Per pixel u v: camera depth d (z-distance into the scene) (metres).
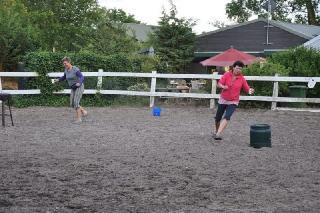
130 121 14.06
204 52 30.59
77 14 37.44
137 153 9.23
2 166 8.02
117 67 19.64
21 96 18.00
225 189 6.73
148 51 29.69
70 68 13.56
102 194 6.45
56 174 7.51
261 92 17.84
